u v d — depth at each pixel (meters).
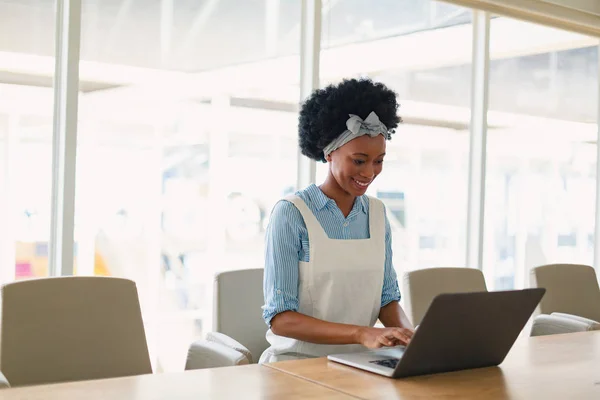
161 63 3.34
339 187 2.26
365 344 1.94
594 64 5.26
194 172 3.48
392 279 2.38
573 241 5.18
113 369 2.22
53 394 1.61
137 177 3.29
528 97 4.87
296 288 2.17
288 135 3.79
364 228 2.31
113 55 3.20
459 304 1.72
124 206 3.27
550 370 1.96
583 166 5.21
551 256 5.07
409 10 4.23
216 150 3.54
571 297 3.72
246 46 3.62
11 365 2.08
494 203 4.74
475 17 4.50
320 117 2.19
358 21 4.02
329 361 1.99
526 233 4.92
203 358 2.29
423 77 4.30
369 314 2.27
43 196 3.04
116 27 3.20
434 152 4.39
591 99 5.25
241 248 3.67
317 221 2.20
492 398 1.66
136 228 3.31
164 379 1.76
